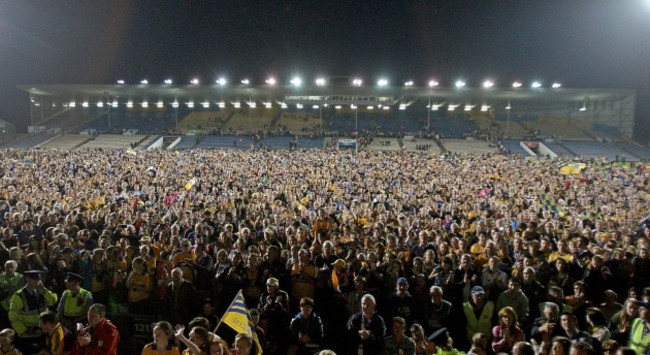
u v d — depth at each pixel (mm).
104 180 25281
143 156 38719
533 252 10000
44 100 69688
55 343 6750
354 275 8984
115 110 75062
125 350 8336
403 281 8172
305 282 8641
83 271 9211
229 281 8688
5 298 8359
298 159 39438
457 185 25875
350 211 16484
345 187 25031
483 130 65250
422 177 29609
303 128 67250
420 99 69688
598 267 9078
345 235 11836
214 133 63750
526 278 8477
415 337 6906
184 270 8758
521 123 69875
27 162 33438
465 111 74250
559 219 16047
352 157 41375
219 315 8609
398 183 26828
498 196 21516
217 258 9391
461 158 41969
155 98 72000
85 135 62219
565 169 28797
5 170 28516
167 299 8312
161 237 11742
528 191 23984
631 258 9641
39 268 9039
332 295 8453
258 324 7555
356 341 7242
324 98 66000
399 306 8117
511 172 31719
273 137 62094
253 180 26797
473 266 9055
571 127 67875
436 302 8078
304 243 10312
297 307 8578
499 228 12719
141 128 66938
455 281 8891
